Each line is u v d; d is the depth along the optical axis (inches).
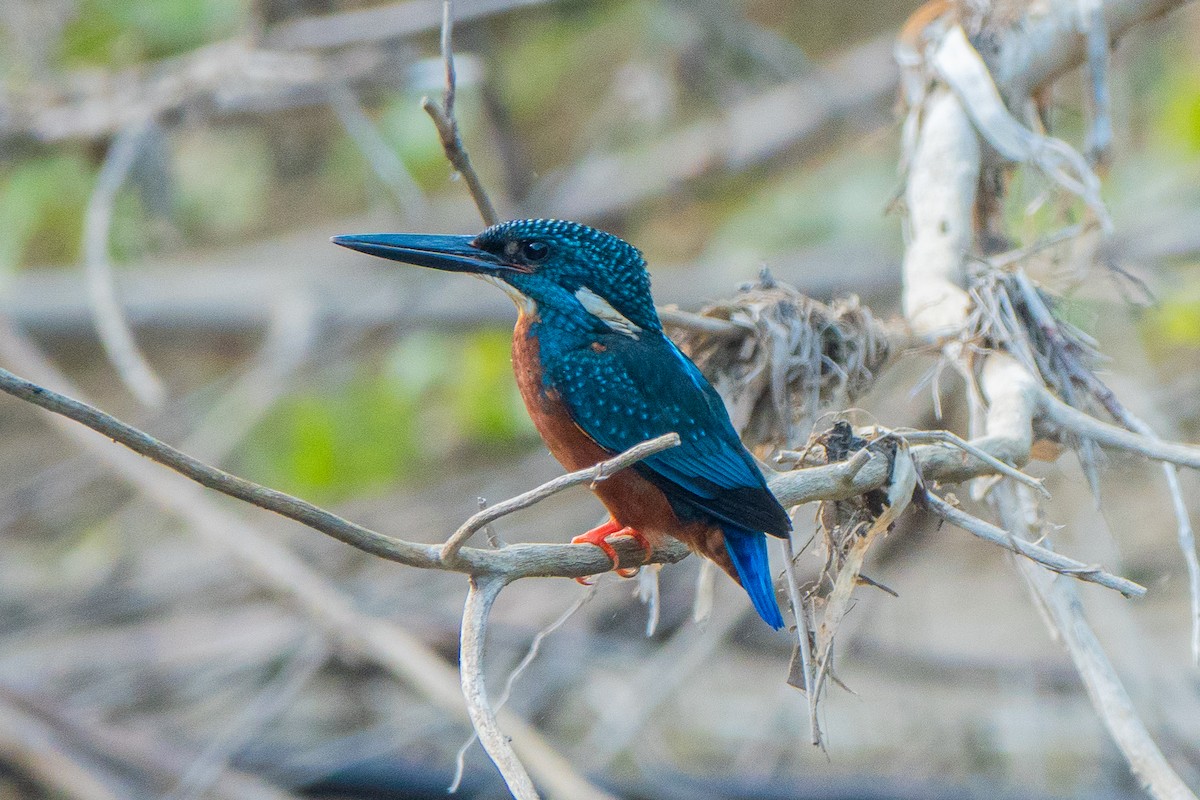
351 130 500.7
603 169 644.7
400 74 495.8
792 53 611.2
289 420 606.9
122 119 512.4
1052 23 321.7
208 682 501.7
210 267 642.2
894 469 221.3
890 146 629.3
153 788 443.5
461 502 561.3
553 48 663.8
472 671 188.5
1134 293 361.4
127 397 675.4
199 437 575.2
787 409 271.0
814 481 220.7
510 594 510.6
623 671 488.1
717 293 595.5
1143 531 520.7
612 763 474.3
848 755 475.5
